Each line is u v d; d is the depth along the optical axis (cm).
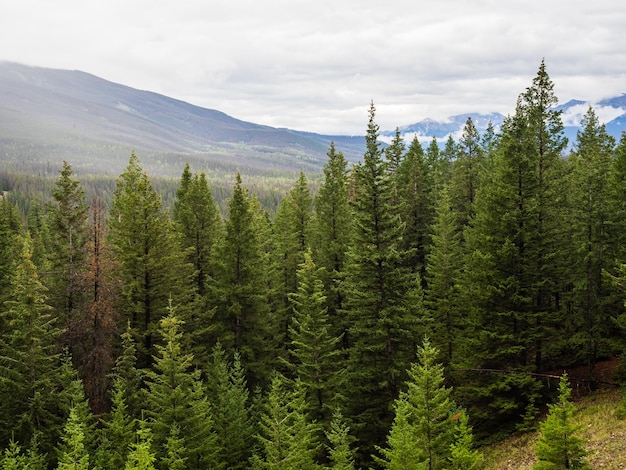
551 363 3000
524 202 2670
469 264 2972
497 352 2591
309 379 2745
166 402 2175
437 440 1962
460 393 2791
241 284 3375
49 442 2309
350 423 2633
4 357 2347
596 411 2356
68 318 2750
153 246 3045
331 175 3969
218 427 2464
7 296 3119
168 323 2259
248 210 3406
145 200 3039
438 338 3506
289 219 4334
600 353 2844
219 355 2938
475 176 4781
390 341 2741
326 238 3944
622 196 2734
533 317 2588
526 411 2581
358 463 2666
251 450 2431
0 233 3544
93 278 2652
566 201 3120
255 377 3372
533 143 2644
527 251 2636
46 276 2848
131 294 2997
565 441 1695
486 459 2364
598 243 2652
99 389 2612
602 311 2642
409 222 4472
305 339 2748
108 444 2116
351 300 2833
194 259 3941
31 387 2355
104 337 2709
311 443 2298
